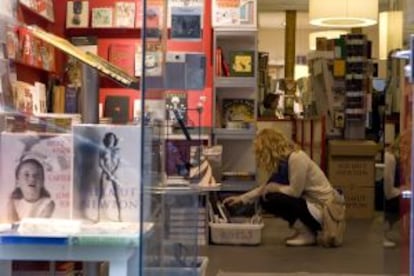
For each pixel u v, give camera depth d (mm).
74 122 2365
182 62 3594
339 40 9555
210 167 5789
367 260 5902
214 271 5426
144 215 1968
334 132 9578
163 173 2678
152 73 2199
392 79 7871
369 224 8078
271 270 5492
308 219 6637
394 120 7699
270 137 6770
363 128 9500
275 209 6730
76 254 1963
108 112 4133
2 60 3076
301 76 13391
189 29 4242
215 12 6809
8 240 1937
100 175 2006
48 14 5172
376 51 11180
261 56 10812
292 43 13656
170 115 3893
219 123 7012
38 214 2018
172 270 2719
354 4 7605
